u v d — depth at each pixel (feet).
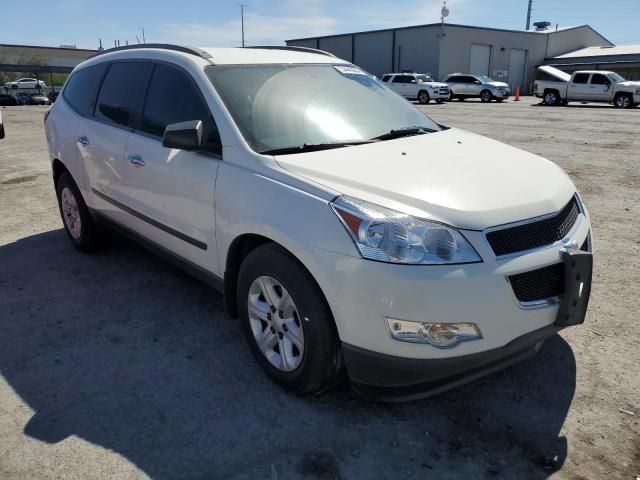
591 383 9.77
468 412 9.13
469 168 9.50
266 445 8.46
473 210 8.00
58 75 216.54
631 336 11.26
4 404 9.54
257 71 11.79
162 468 8.04
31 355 11.10
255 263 9.37
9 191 25.48
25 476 7.91
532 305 8.09
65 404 9.52
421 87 98.94
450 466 7.98
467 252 7.72
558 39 167.12
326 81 12.48
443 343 7.77
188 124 10.14
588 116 63.00
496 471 7.88
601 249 16.17
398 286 7.63
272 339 9.71
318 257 8.16
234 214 9.66
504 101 107.34
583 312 8.58
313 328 8.56
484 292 7.64
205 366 10.59
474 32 142.82
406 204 8.11
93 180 14.74
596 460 8.02
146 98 12.75
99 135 14.15
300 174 9.07
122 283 14.52
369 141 11.01
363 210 8.04
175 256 12.23
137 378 10.25
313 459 8.16
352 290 7.90
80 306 13.23
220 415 9.16
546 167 10.36
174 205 11.43
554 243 8.38
